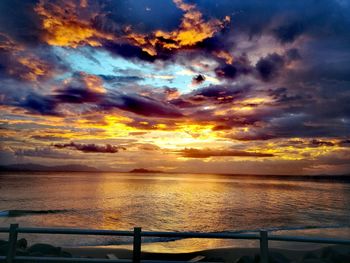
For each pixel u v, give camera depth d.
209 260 11.59
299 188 89.81
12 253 4.79
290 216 30.86
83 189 62.69
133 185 83.81
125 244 16.30
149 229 22.94
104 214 30.34
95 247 14.80
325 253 10.13
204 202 43.72
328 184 131.50
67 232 4.80
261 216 30.61
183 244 16.41
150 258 13.34
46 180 94.19
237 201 46.06
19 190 56.56
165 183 104.75
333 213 33.56
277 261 8.72
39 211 31.47
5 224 23.98
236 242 17.14
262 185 103.62
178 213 31.98
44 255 9.20
